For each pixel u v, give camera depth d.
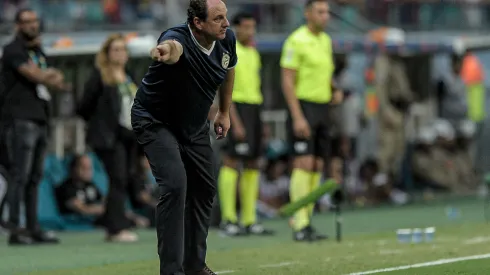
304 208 38.19
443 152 63.78
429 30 68.56
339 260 30.69
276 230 44.41
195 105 23.69
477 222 45.16
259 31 57.94
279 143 54.78
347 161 56.09
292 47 38.69
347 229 43.31
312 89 38.72
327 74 39.06
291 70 38.62
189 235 24.73
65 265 31.48
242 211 42.16
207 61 23.34
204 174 24.41
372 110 59.66
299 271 28.25
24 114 37.47
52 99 48.09
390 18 66.50
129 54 45.94
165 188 23.20
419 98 63.97
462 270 27.94
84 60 47.78
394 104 60.53
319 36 39.09
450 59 66.38
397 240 36.84
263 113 54.38
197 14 22.84
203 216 24.77
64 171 46.75
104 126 38.78
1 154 40.00
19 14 37.34
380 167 60.34
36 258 33.62
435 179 62.94
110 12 55.91
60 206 45.84
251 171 41.88
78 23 55.00
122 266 30.66
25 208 38.47
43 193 45.50
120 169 39.22
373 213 51.88
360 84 62.88
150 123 23.72
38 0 54.03
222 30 22.97
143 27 56.12
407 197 61.03
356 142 58.25
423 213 51.22
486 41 59.66
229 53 23.78
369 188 58.19
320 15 38.66
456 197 61.31
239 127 41.47
